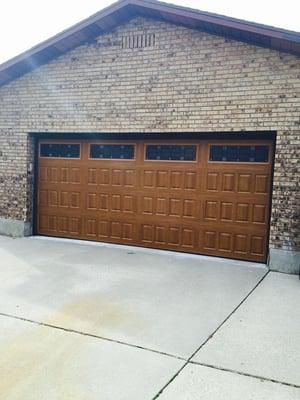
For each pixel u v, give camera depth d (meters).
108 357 3.32
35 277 5.61
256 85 6.42
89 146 8.14
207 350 3.49
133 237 7.80
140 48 7.30
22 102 8.51
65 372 3.07
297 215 6.15
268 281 5.66
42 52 7.82
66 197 8.44
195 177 7.20
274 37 5.81
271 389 2.89
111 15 7.13
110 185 7.96
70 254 7.05
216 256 7.09
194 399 2.74
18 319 4.09
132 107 7.43
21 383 2.91
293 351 3.51
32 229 8.77
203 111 6.84
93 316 4.22
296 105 6.14
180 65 6.98
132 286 5.29
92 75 7.76
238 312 4.42
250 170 6.75
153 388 2.87
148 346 3.54
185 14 6.39
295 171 6.17
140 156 7.65
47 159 8.59
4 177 8.79
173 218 7.42
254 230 6.77
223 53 6.64
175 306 4.57
